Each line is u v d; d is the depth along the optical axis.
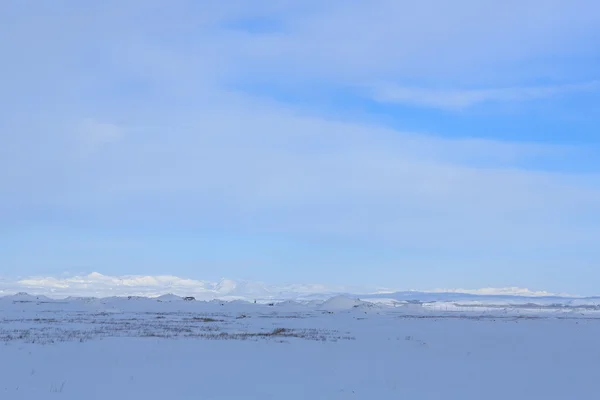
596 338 42.50
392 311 110.50
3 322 50.09
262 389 18.25
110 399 16.11
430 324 59.94
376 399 16.95
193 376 20.45
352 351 30.34
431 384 19.83
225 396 17.02
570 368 25.00
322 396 17.25
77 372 20.70
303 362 25.11
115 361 23.83
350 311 106.12
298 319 69.88
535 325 60.06
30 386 17.67
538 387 19.75
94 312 82.19
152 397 16.55
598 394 18.67
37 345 28.44
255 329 47.66
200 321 60.06
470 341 38.34
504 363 26.44
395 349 31.86
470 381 20.72
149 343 30.91
